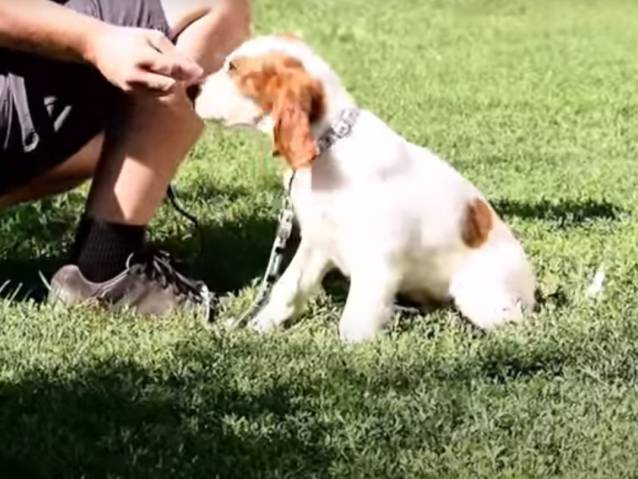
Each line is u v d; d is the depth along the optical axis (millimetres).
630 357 5012
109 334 5203
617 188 8438
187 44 5641
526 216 7523
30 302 5621
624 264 6355
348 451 4238
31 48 5340
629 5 19328
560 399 4641
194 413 4477
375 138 5266
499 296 5414
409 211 5285
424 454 4211
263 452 4211
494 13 18234
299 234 6289
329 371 4820
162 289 5672
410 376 4805
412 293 5555
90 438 4293
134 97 5551
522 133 10438
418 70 13547
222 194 7895
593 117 11242
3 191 5859
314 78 5176
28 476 4062
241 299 5879
